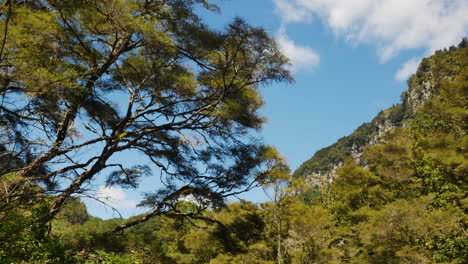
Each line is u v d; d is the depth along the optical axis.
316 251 23.38
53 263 7.08
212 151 12.02
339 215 31.20
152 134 11.36
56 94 7.10
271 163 12.53
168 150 11.34
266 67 10.90
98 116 9.81
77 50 9.44
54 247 7.25
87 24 9.50
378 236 21.48
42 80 6.42
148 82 11.49
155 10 10.27
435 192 21.86
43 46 7.66
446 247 19.31
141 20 9.45
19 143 6.38
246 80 11.56
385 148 25.09
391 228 20.62
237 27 10.12
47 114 7.70
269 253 23.03
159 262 10.02
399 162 24.73
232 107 10.84
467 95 22.73
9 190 6.05
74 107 8.51
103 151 9.71
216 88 12.18
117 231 10.17
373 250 23.23
